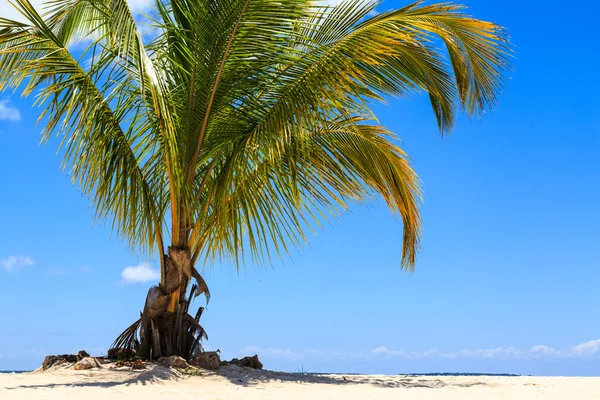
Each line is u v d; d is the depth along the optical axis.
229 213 8.40
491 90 8.24
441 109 8.97
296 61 7.51
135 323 8.66
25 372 7.88
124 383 6.46
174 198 8.13
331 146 8.88
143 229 8.48
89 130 7.57
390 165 9.20
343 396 6.18
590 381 8.13
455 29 7.75
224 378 7.40
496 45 7.80
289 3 7.26
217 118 8.12
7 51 6.70
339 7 7.50
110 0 6.83
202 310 8.83
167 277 8.30
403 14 7.32
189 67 8.14
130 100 8.05
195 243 8.77
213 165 8.53
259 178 8.39
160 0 8.13
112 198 8.01
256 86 7.80
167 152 7.84
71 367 7.66
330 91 7.16
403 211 9.59
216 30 7.44
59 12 7.71
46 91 7.16
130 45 7.02
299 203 8.05
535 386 7.51
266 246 8.45
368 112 7.29
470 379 8.56
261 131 7.62
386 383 7.80
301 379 7.78
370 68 7.76
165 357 8.07
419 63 7.89
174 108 7.86
